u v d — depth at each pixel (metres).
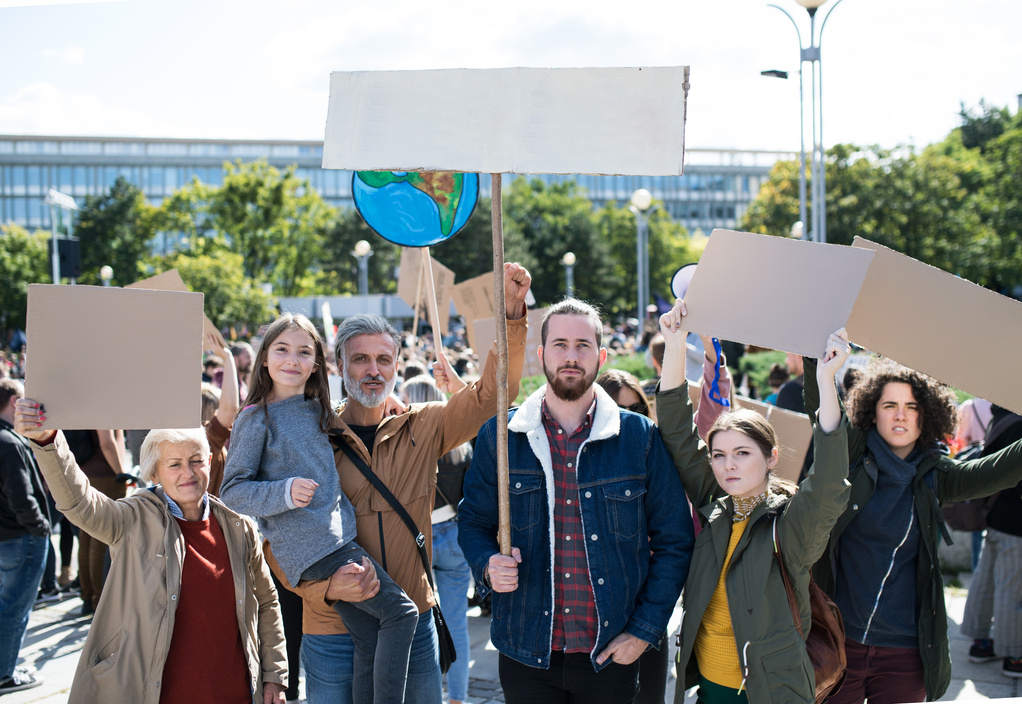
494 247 2.71
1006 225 33.94
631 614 2.76
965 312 2.84
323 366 2.98
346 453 2.98
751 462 2.74
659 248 69.25
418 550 2.99
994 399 2.83
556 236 60.69
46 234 53.44
